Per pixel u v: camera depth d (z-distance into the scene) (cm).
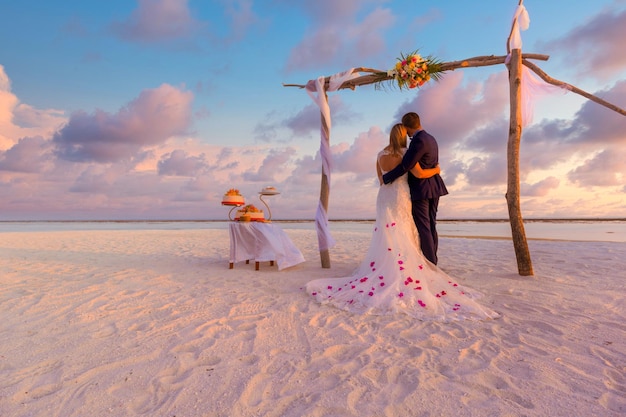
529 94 513
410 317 296
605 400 165
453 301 326
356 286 364
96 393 180
